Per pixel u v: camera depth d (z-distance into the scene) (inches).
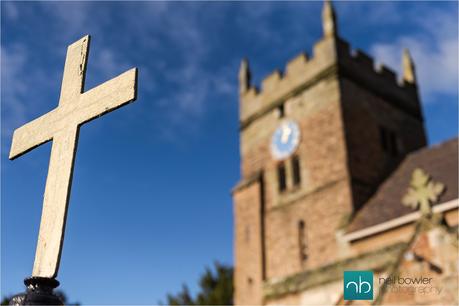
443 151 930.1
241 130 1224.8
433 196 473.7
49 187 200.7
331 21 1085.8
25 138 225.9
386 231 807.7
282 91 1141.7
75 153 203.2
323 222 932.6
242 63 1309.1
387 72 1151.6
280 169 1088.2
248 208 1101.7
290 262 967.0
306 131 1047.6
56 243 186.1
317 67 1072.2
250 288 1015.6
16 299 167.6
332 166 964.0
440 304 415.2
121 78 203.9
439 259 434.6
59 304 169.9
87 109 208.1
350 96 1027.9
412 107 1173.1
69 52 228.8
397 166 1026.7
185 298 1763.0
